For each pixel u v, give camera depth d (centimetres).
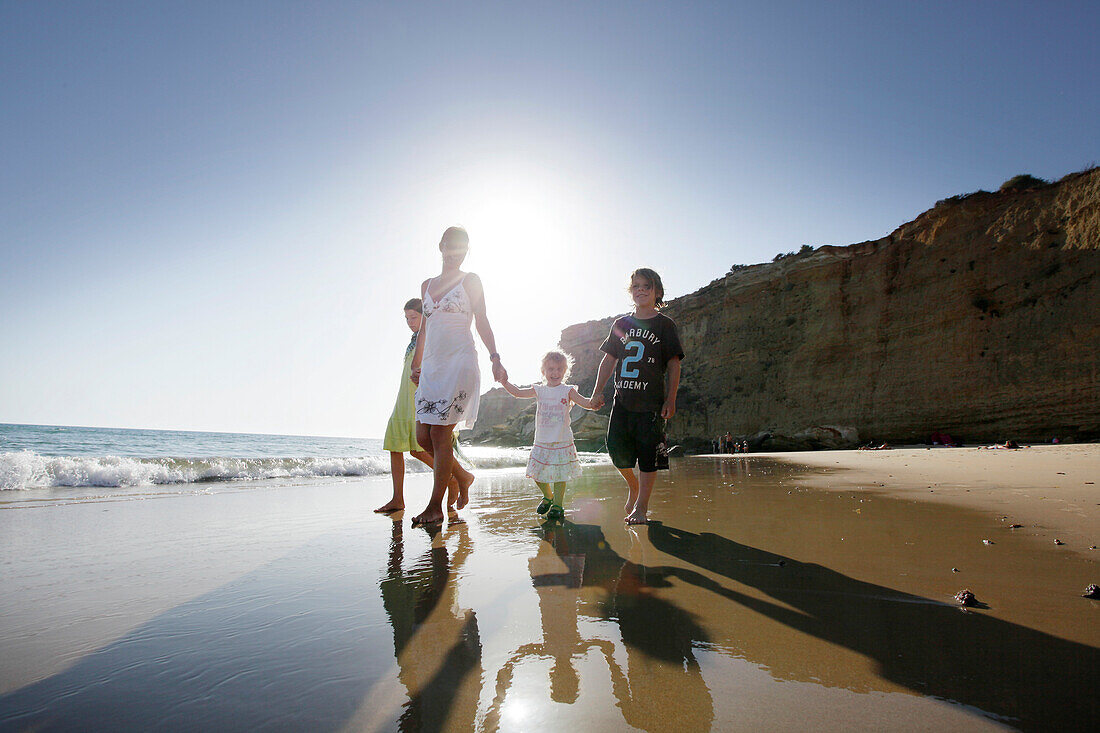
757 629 136
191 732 91
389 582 186
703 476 739
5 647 130
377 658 122
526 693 104
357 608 158
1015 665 112
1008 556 211
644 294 368
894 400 2489
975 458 980
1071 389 1992
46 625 145
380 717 96
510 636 134
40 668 118
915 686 104
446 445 332
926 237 2645
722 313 3472
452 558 223
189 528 305
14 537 279
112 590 178
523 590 174
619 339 375
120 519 344
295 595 171
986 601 155
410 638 134
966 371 2300
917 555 215
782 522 304
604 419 3497
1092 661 113
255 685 109
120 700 103
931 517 310
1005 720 90
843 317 2842
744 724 90
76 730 92
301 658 122
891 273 2733
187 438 3984
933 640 127
